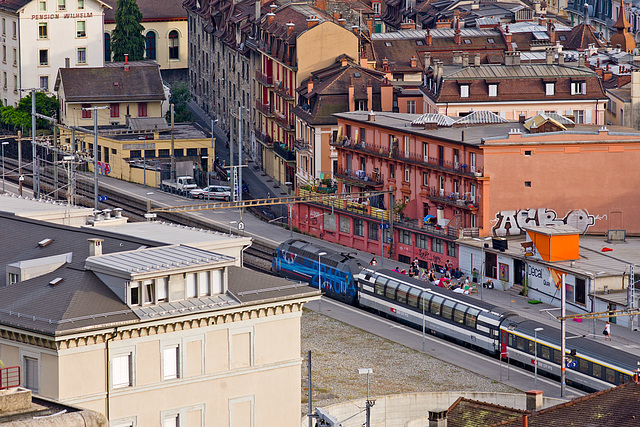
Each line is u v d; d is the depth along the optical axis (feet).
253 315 456.45
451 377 617.62
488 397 553.23
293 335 468.34
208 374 448.65
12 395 304.71
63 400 420.77
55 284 447.01
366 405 512.63
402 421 554.05
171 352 441.68
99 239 475.31
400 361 641.81
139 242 499.10
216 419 452.35
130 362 433.48
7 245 514.27
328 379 607.78
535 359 626.23
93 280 446.19
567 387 605.31
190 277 447.42
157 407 439.22
